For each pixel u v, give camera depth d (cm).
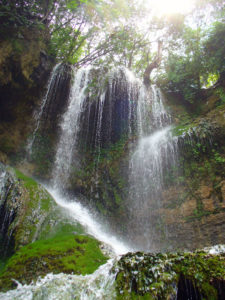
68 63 1020
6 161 834
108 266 335
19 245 444
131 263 302
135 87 991
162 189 761
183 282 267
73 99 977
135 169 853
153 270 283
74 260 360
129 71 1041
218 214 630
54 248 380
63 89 956
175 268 280
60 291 293
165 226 707
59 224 539
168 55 1144
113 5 1061
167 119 941
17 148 885
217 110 813
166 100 1020
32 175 870
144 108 975
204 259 280
